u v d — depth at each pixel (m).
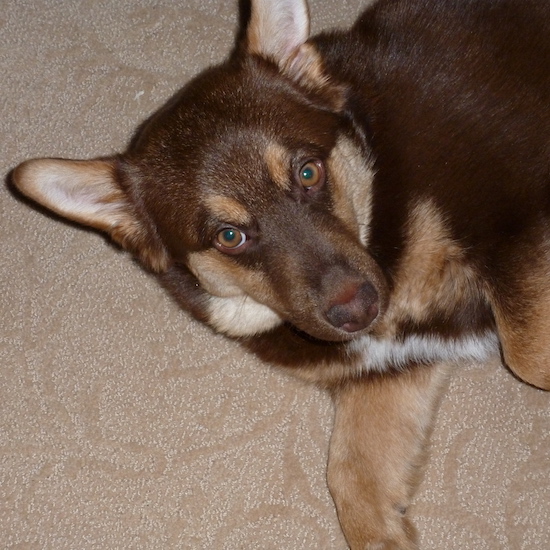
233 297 1.00
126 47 1.14
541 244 0.94
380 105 0.95
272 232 0.91
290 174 0.91
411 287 0.97
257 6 0.94
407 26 0.97
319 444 1.04
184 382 1.06
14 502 1.04
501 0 0.98
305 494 1.03
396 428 1.01
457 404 1.03
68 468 1.05
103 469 1.04
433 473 1.02
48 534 1.04
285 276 0.91
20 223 1.10
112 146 1.12
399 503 1.00
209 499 1.03
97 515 1.04
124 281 1.08
